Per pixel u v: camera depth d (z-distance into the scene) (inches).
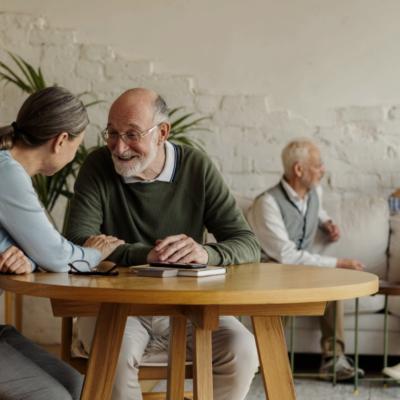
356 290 90.4
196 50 253.0
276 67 253.8
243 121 253.3
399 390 195.8
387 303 206.4
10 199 99.1
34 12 249.9
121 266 118.6
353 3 253.4
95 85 250.8
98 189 129.8
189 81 252.7
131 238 130.1
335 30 253.8
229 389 115.8
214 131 252.8
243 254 121.2
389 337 213.5
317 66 253.6
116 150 125.3
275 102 253.8
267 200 215.3
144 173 129.4
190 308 93.7
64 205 249.4
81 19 250.7
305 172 214.2
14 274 99.1
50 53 249.9
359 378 208.4
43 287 86.4
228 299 82.7
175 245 111.1
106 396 95.0
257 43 253.8
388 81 253.8
